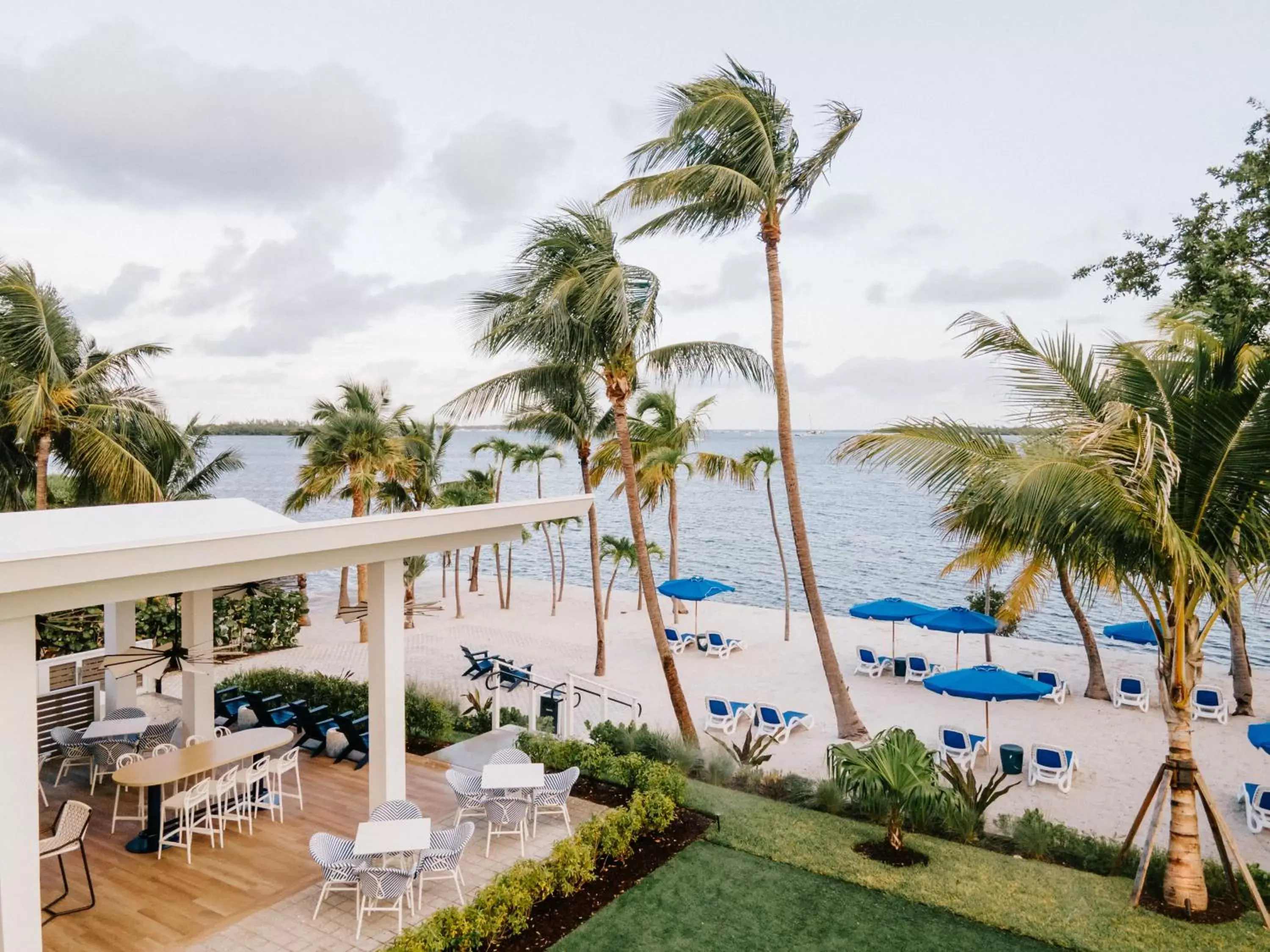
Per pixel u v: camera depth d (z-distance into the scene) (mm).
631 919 7590
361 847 6949
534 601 34188
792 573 48219
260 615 23125
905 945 7145
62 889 7703
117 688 12461
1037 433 8352
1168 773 8258
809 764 13602
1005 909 7777
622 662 22016
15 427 17578
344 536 7363
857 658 22391
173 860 8359
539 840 9070
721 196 14008
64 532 7438
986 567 17031
